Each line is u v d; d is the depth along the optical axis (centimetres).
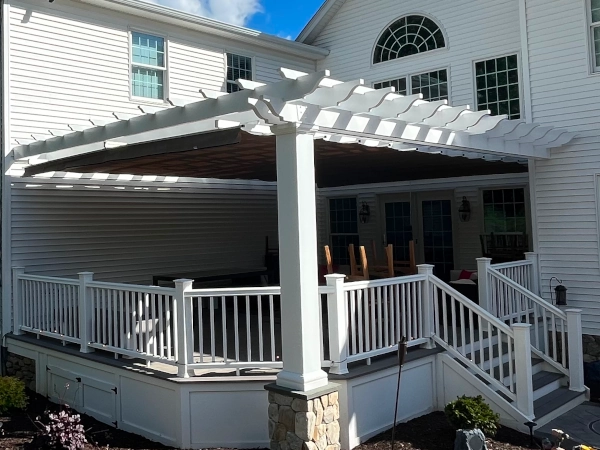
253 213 1177
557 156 870
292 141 500
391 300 615
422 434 568
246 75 1133
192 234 1069
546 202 884
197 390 552
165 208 1023
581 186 848
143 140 613
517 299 791
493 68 1005
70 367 702
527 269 884
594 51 837
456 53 1048
